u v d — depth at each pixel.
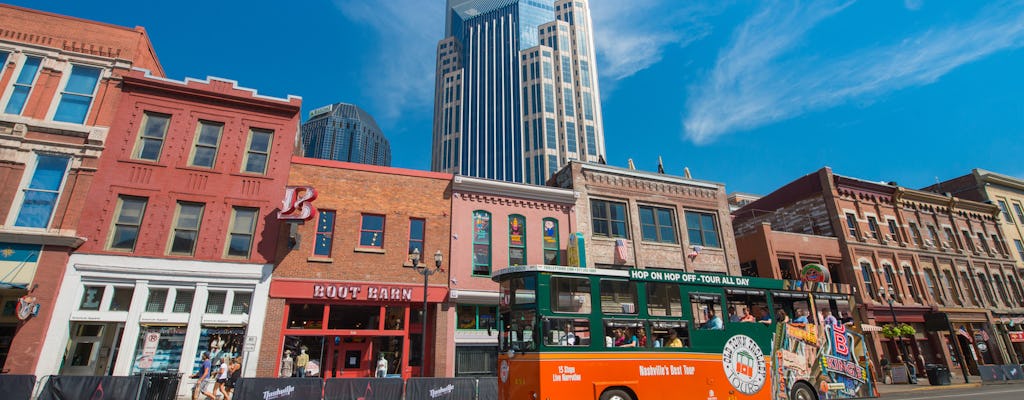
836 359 13.02
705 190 25.80
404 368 17.66
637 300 10.88
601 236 22.56
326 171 18.98
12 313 15.45
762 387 11.53
